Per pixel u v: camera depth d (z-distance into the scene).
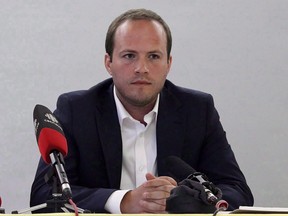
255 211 2.21
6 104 5.28
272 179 5.45
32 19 5.34
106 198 3.35
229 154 4.01
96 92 3.96
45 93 5.32
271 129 5.47
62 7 5.35
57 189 2.52
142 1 5.40
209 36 5.45
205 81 5.43
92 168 3.80
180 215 2.13
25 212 2.53
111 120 3.86
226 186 3.81
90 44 5.36
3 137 5.27
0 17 5.32
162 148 3.85
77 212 2.14
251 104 5.46
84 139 3.81
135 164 3.86
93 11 5.37
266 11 5.50
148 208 3.12
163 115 3.91
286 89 5.49
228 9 5.47
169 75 5.41
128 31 3.65
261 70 5.48
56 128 2.64
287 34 5.50
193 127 3.96
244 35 5.47
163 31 3.69
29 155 5.28
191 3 5.45
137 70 3.60
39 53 5.33
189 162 3.93
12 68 5.30
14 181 5.25
